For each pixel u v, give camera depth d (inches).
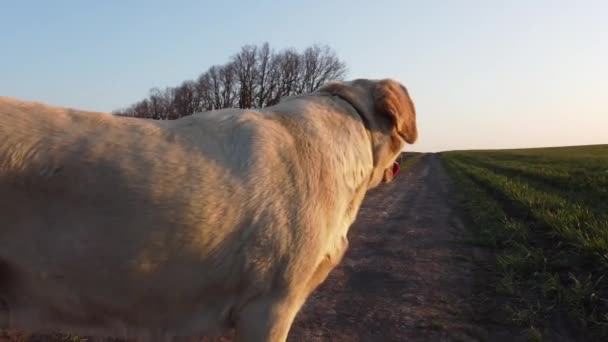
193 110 1952.5
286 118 116.0
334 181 114.8
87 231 89.7
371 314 205.9
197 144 101.3
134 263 93.0
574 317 197.5
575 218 320.8
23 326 94.4
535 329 184.4
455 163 1926.7
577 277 236.1
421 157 3075.8
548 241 314.2
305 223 107.3
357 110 128.3
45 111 93.0
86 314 95.6
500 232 361.4
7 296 91.0
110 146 92.7
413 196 734.5
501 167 1266.0
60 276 90.5
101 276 92.3
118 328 99.7
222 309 104.8
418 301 222.8
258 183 103.0
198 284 99.9
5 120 87.7
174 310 100.7
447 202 645.9
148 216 92.4
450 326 193.9
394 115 129.0
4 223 85.8
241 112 113.2
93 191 89.4
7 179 84.7
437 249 334.3
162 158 95.7
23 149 86.4
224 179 100.0
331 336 182.4
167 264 95.8
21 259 88.0
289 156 108.9
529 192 522.0
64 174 87.9
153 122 102.6
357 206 127.2
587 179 637.9
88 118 95.7
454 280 256.5
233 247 100.7
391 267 284.5
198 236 96.5
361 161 124.0
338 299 223.9
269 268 104.5
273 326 106.4
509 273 251.1
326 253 114.4
